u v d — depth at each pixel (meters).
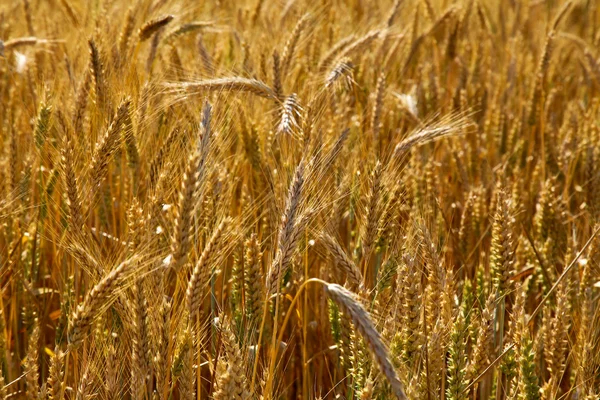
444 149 6.80
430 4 10.01
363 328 2.76
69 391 4.10
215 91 4.82
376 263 4.54
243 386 3.05
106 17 6.71
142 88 5.07
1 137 5.79
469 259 5.27
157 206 3.77
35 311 4.77
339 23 9.36
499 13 10.96
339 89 6.30
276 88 5.67
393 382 2.68
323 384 4.80
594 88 9.15
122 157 5.14
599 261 4.37
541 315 4.70
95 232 4.43
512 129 7.31
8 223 4.88
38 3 9.62
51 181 4.81
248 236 4.84
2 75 7.59
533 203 6.31
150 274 3.42
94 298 3.17
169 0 7.30
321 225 4.27
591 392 3.44
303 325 4.36
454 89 7.86
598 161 5.88
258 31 8.25
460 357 3.41
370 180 4.11
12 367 4.40
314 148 4.49
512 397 3.62
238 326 4.01
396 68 8.73
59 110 4.93
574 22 12.31
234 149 5.88
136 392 3.31
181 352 3.32
